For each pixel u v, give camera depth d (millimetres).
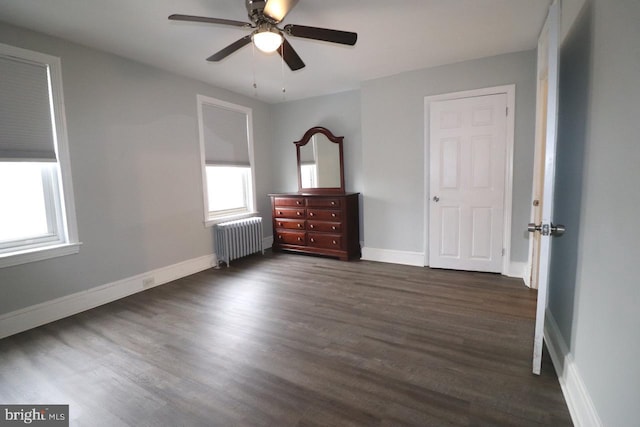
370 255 4191
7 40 2328
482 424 1429
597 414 1225
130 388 1740
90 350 2133
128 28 2471
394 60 3295
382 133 3902
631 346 987
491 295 2877
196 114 3816
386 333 2260
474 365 1857
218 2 2137
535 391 1625
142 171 3248
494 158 3338
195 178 3830
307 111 4809
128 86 3096
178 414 1540
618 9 1147
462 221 3553
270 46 2000
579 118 1595
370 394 1642
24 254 2420
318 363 1925
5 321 2350
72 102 2688
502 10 2330
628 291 1022
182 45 2803
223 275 3713
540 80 2762
